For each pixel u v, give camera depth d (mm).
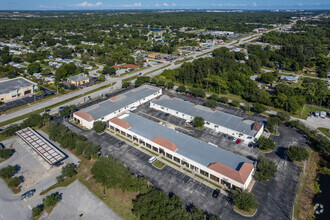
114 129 87312
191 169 67250
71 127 89375
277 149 76938
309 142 80688
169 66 179500
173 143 72750
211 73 144500
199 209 50531
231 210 53906
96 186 60938
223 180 60594
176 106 102312
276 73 154125
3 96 112125
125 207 54656
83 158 71688
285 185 61844
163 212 49062
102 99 116875
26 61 187000
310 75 159625
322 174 66875
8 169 62344
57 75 143500
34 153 74312
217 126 87688
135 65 177750
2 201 56156
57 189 59875
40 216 52125
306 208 55094
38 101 113500
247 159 66812
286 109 105250
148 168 67375
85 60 181125
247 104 106688
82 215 52469
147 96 114875
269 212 53656
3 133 82500
